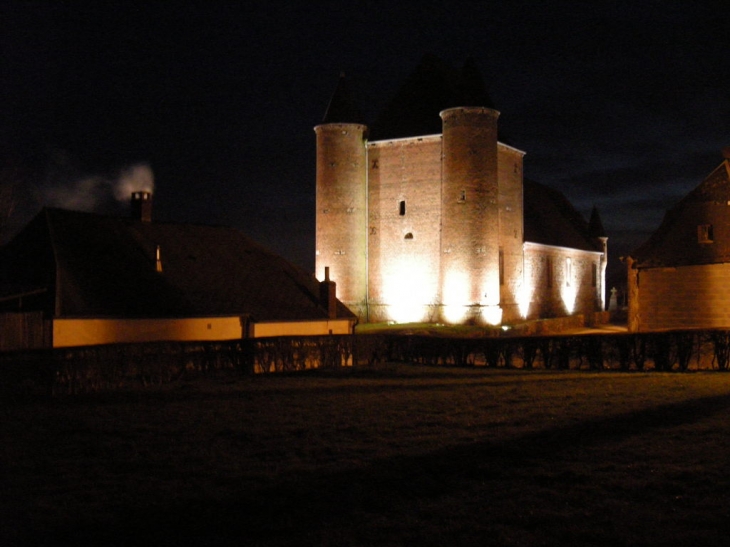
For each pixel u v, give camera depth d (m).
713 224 28.02
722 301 27.03
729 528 6.53
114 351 17.28
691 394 13.81
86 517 7.28
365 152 56.34
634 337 20.31
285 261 35.94
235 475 8.66
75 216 28.95
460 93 50.84
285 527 6.89
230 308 28.92
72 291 24.62
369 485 8.09
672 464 8.49
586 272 72.56
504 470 8.50
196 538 6.69
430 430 10.95
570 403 13.05
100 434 11.27
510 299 56.25
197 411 13.33
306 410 13.16
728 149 29.52
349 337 24.20
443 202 51.56
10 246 27.11
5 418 12.80
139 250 29.47
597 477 8.09
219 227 35.06
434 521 6.92
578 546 6.27
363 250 55.72
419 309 53.91
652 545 6.23
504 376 19.11
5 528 7.02
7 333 21.34
